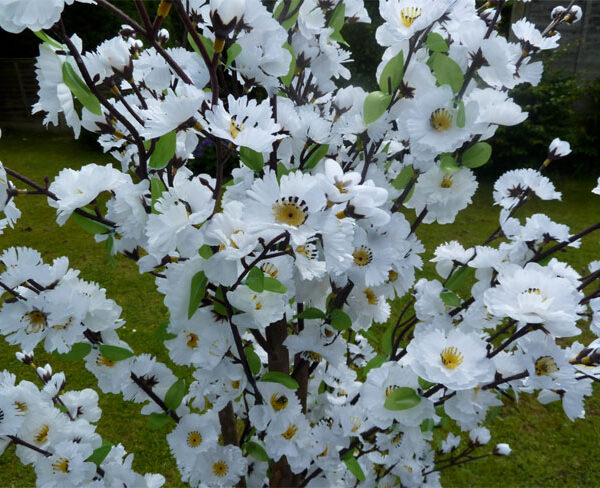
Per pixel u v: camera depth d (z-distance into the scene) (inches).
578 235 14.5
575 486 27.6
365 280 13.1
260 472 18.1
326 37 14.3
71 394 16.4
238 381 13.6
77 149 85.3
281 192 9.5
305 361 16.0
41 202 61.6
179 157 13.8
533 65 14.6
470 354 11.8
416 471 18.9
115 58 11.2
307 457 14.4
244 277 10.7
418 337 12.4
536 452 29.6
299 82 15.4
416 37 12.7
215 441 15.9
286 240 10.2
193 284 10.4
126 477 15.1
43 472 13.7
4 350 36.7
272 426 13.5
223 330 12.1
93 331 13.5
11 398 13.2
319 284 15.1
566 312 11.3
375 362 15.3
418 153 12.8
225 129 9.5
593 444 30.0
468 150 13.8
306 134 12.5
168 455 28.7
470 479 27.9
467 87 13.8
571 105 69.4
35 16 8.7
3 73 96.3
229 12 8.9
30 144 88.5
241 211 10.0
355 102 15.2
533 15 64.4
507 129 64.3
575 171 67.3
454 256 16.4
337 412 15.7
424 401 12.7
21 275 11.9
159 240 9.5
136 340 37.3
